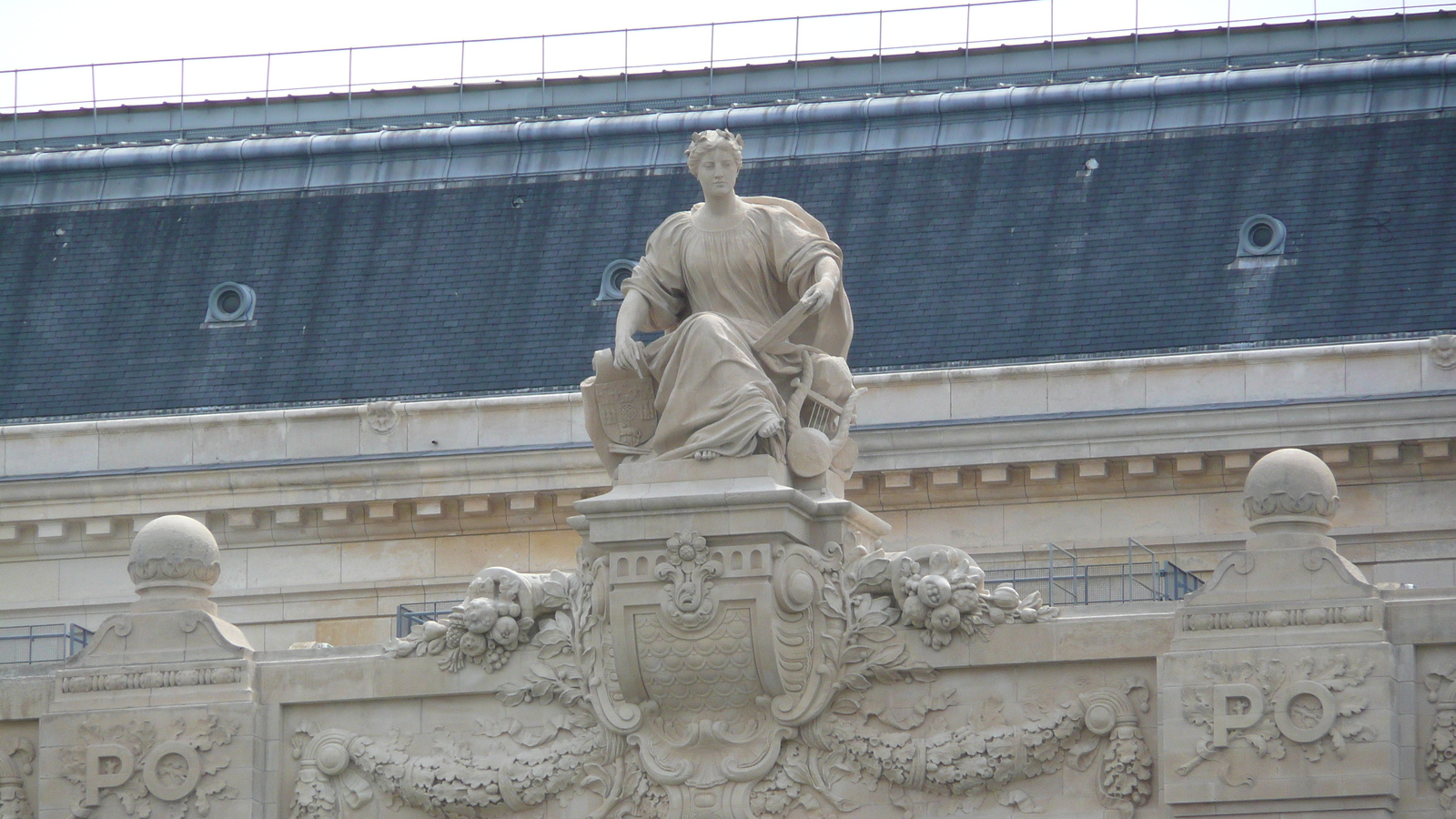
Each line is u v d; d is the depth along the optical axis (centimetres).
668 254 4812
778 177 7894
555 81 8412
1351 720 4488
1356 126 7606
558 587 4816
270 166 8200
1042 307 7462
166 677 4897
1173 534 7019
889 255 7662
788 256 4759
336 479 7350
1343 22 7931
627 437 4784
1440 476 6931
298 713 4888
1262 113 7681
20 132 8519
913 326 7500
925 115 7900
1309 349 7056
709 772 4709
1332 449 6950
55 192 8244
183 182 8212
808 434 4719
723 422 4688
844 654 4688
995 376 7169
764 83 8306
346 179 8138
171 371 7850
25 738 4953
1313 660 4516
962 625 4666
